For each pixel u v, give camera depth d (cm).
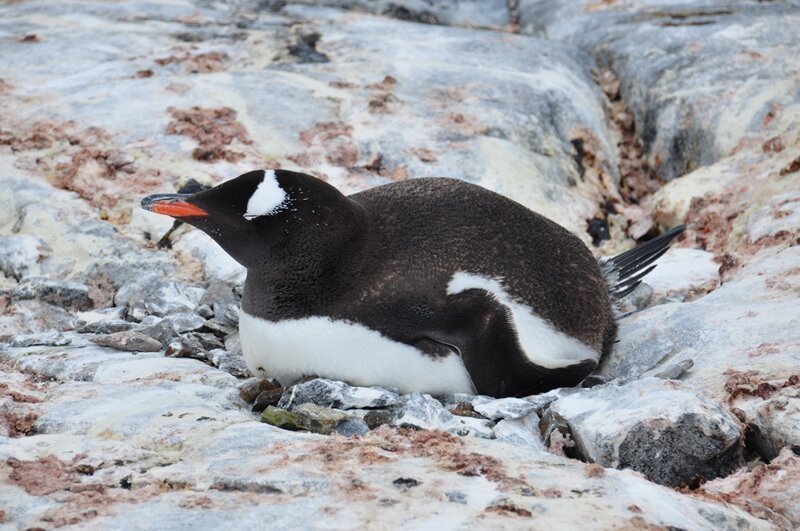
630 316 1998
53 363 1792
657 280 2309
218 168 2661
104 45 3291
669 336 1850
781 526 1234
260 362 1714
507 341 1641
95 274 2359
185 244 2444
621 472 1238
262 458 1249
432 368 1658
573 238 1862
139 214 2514
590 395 1548
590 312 1791
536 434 1535
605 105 3391
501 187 2756
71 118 2825
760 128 2966
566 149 3023
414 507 1120
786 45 3353
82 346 1948
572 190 2897
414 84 3111
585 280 1808
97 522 1092
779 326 1759
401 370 1656
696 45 3409
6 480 1199
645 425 1411
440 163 2770
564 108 3120
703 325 1831
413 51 3341
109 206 2553
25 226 2484
